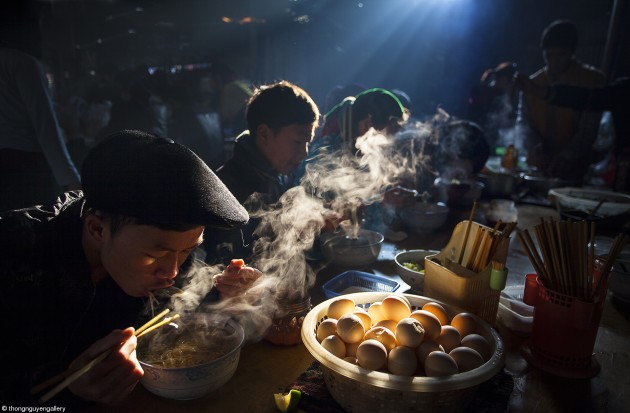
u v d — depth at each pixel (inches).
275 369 52.0
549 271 52.2
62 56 301.9
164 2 271.3
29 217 41.6
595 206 110.7
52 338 42.4
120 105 172.9
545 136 173.0
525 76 144.7
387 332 45.0
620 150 147.9
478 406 45.0
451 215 126.4
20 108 95.5
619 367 53.9
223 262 69.9
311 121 72.8
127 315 51.1
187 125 180.7
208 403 45.7
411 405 39.6
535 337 54.7
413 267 75.2
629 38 204.5
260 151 76.2
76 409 38.3
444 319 50.8
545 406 46.3
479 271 57.7
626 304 71.4
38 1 97.7
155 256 36.0
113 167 34.0
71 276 41.3
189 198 33.6
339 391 43.1
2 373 38.2
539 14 265.0
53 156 99.7
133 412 44.1
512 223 56.6
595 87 140.7
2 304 38.5
